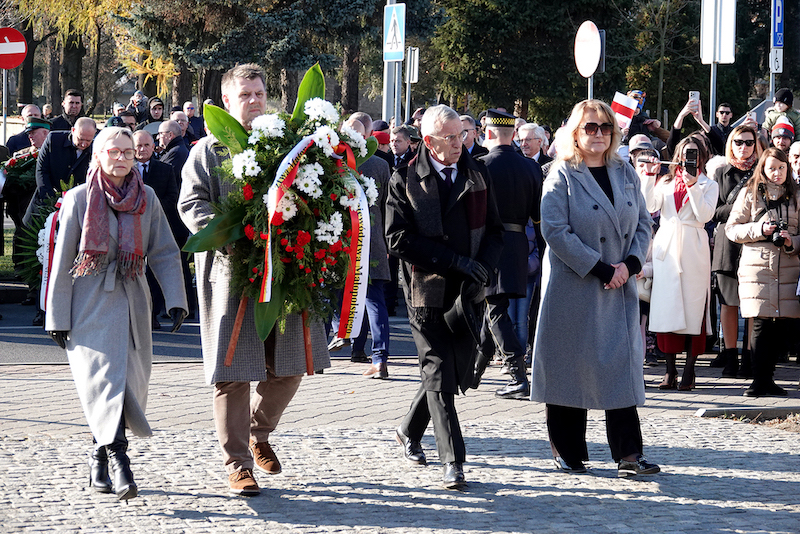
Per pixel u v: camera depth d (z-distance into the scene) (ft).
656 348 33.50
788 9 185.57
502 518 16.93
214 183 18.35
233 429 18.19
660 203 28.43
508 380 30.53
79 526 15.97
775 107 40.04
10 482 18.29
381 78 176.45
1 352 32.81
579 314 19.36
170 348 34.45
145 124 57.67
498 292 27.37
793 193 28.27
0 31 50.14
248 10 99.09
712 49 38.17
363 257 18.47
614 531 16.39
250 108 18.65
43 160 35.94
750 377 31.30
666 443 22.54
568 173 19.67
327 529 16.12
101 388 17.29
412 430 20.47
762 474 20.04
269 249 17.30
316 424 23.84
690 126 152.15
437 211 18.88
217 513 16.88
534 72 135.54
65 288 17.74
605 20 135.03
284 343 18.51
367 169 29.63
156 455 20.51
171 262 18.58
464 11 136.77
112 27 112.27
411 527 16.35
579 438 20.12
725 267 30.71
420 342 19.22
